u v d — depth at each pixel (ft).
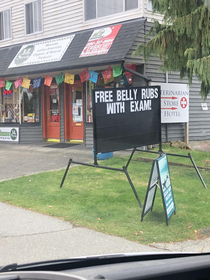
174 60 26.43
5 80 40.98
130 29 31.83
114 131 18.43
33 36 42.34
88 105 37.60
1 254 12.43
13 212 17.04
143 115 19.61
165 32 25.44
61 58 34.99
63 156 32.53
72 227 14.98
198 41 24.09
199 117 39.75
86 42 34.53
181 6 24.75
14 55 41.39
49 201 18.58
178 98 36.06
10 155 34.37
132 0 33.19
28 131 43.09
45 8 40.78
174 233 14.14
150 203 16.03
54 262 6.81
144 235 13.89
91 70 32.86
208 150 38.65
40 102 43.21
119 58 29.14
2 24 45.78
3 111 45.27
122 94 18.63
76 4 37.78
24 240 13.67
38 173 25.43
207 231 14.30
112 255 7.32
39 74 39.06
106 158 29.89
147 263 6.14
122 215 16.15
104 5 35.40
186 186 21.04
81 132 40.81
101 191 20.13
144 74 32.96
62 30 39.37
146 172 24.82
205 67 22.18
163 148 34.73
